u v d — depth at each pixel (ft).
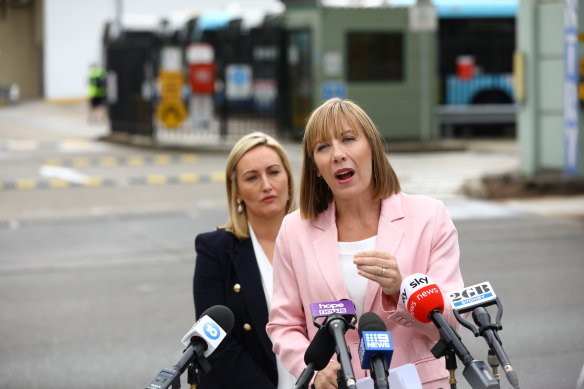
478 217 53.62
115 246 46.85
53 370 26.84
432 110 94.58
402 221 12.78
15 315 33.58
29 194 64.08
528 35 63.36
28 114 140.87
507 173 64.64
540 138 63.72
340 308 10.80
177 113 95.09
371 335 10.18
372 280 11.80
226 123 96.73
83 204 59.82
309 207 13.11
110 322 32.27
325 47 91.35
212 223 52.75
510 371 10.28
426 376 12.42
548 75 62.95
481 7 104.12
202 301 15.44
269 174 15.74
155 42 105.60
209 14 119.03
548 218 53.01
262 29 96.22
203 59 94.17
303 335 13.12
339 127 12.42
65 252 45.57
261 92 98.63
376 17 92.02
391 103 92.84
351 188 12.45
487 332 10.71
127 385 25.35
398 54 92.84
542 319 31.32
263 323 15.25
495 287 36.29
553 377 25.13
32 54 148.87
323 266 12.78
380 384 9.98
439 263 12.64
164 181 69.62
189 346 11.63
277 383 15.16
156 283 38.68
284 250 13.25
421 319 11.16
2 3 132.26
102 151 92.22
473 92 104.78
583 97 60.34
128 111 101.45
